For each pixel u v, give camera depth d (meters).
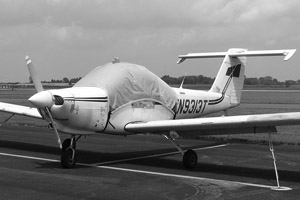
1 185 5.93
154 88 8.62
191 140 12.14
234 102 11.63
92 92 7.43
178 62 11.70
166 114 8.98
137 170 7.32
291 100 43.78
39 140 11.67
